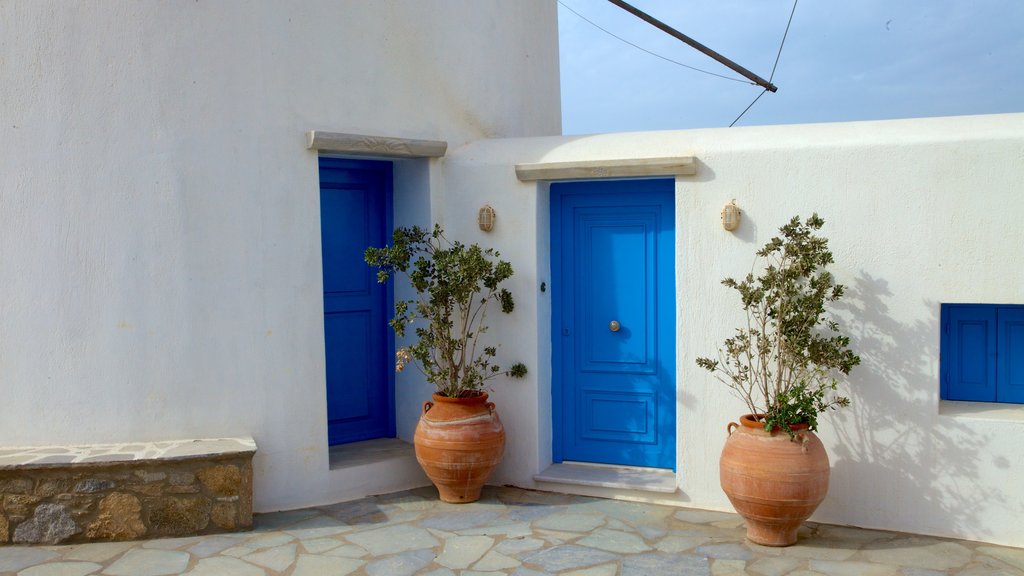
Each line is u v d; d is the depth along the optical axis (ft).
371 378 24.40
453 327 22.97
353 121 21.80
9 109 18.58
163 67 19.44
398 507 21.04
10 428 18.90
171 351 19.72
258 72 20.40
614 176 21.17
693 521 19.80
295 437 21.02
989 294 18.21
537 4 28.37
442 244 23.12
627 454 22.77
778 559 17.39
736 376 18.99
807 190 19.54
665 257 22.03
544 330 22.79
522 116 27.04
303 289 21.12
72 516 18.04
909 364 18.81
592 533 18.99
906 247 18.79
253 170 20.40
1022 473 17.99
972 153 18.22
